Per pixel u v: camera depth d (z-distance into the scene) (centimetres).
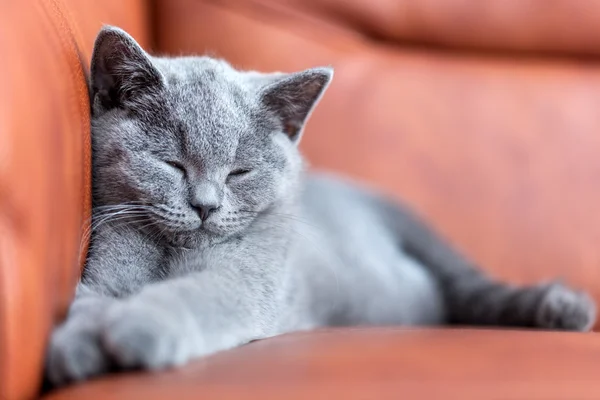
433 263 52
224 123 38
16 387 27
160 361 29
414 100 56
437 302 52
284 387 28
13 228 28
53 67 32
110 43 37
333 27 56
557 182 55
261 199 40
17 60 29
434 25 56
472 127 56
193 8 55
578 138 55
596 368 30
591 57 57
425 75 57
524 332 35
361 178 55
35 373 28
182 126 38
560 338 34
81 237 34
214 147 38
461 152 55
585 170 55
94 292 35
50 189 30
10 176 27
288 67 55
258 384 28
